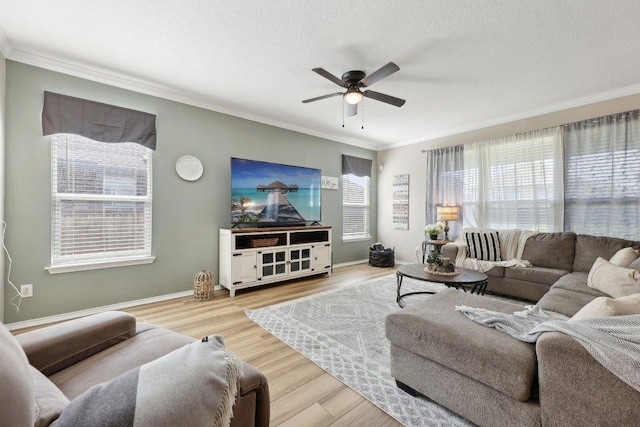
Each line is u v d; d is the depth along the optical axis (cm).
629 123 314
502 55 252
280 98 350
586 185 342
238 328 252
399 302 315
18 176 249
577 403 104
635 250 266
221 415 70
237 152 393
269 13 201
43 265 261
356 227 568
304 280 421
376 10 197
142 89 311
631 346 97
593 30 217
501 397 124
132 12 200
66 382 102
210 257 368
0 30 218
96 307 287
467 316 164
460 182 460
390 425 141
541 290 309
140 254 316
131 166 309
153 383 70
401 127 464
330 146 516
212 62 268
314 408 153
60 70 266
